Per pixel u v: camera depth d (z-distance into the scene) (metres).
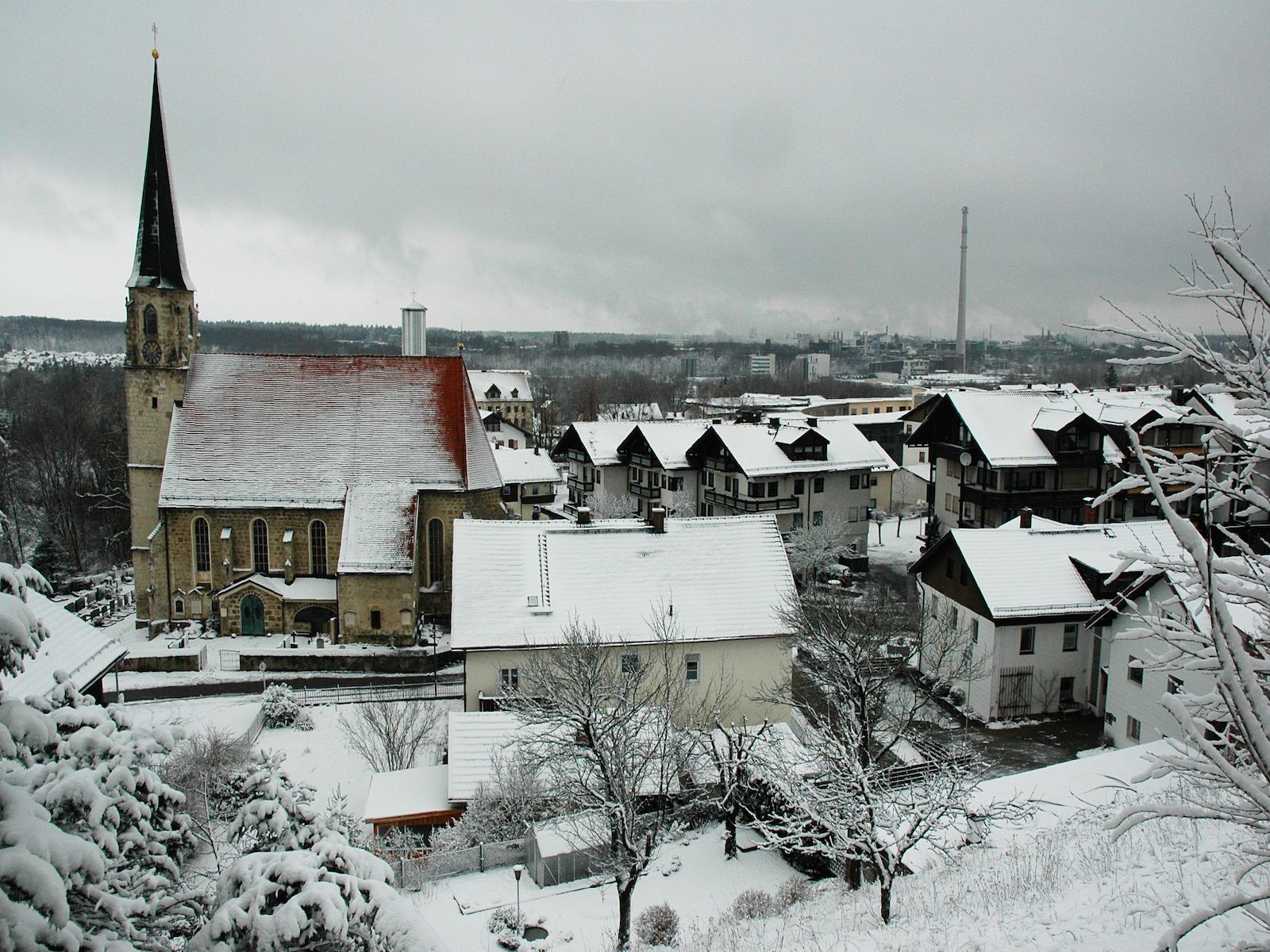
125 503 94.06
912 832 23.98
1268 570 11.23
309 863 11.66
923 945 17.50
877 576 71.50
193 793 31.50
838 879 29.09
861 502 78.00
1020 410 69.75
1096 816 25.61
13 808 10.38
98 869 10.49
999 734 42.38
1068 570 45.12
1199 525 41.44
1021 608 43.06
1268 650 11.68
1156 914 16.23
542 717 31.03
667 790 31.09
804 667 43.12
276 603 61.38
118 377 158.88
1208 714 11.63
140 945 11.88
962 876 23.22
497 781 34.25
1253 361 10.15
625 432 95.94
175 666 55.94
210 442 63.81
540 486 99.75
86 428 106.56
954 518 72.44
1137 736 38.72
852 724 28.41
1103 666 43.66
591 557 44.72
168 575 63.53
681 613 42.75
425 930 11.73
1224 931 14.80
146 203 63.03
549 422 163.62
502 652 41.16
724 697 40.91
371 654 56.84
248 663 56.16
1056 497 66.38
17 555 73.50
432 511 63.69
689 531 46.25
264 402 64.81
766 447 75.81
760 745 34.16
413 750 40.47
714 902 29.16
